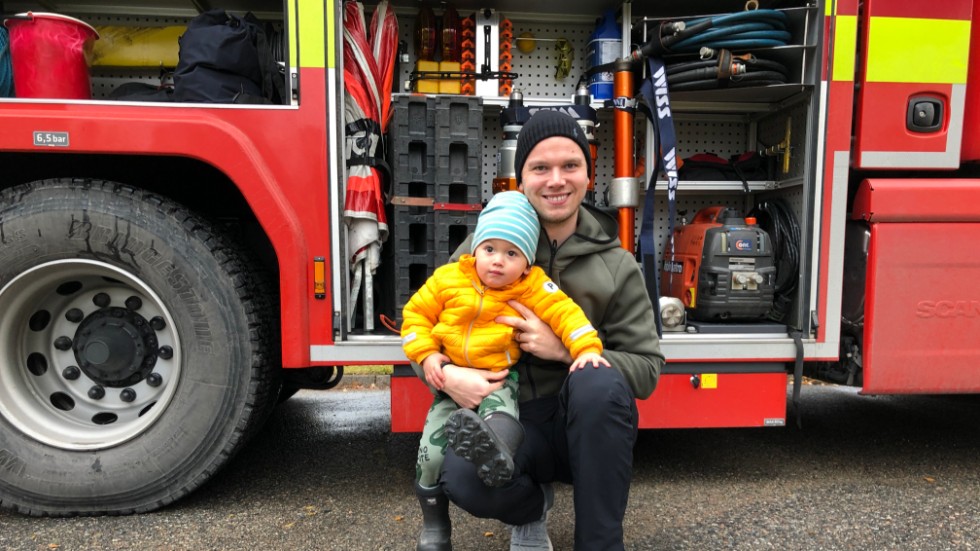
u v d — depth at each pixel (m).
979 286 2.36
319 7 2.11
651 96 2.58
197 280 2.06
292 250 2.12
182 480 2.12
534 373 1.67
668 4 2.84
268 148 2.11
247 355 2.11
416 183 2.31
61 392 2.24
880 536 2.03
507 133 2.60
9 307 2.07
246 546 1.93
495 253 1.50
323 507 2.24
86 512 2.11
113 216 2.02
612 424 1.40
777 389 2.43
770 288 2.51
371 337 2.20
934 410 3.69
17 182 2.36
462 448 1.32
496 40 2.74
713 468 2.66
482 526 2.06
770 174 2.93
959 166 2.46
